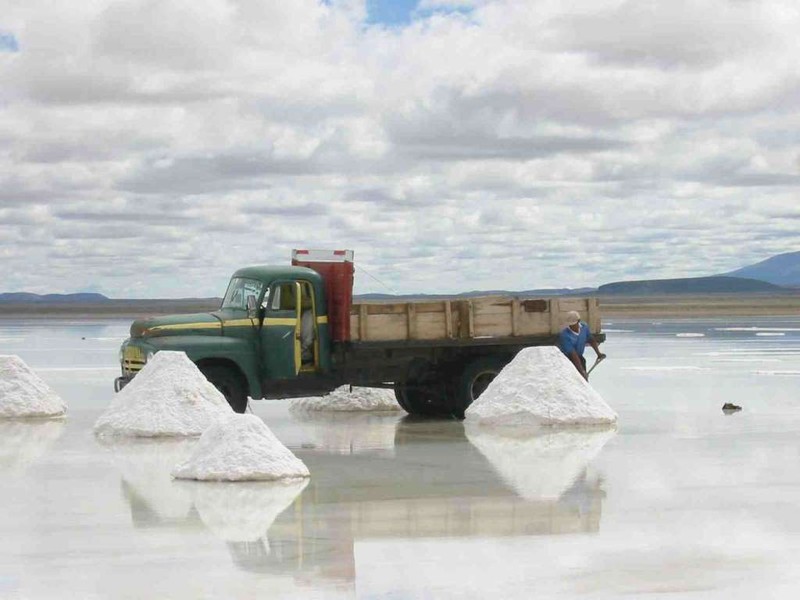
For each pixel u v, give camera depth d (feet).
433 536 31.55
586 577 26.68
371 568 27.81
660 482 40.68
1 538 31.45
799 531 31.86
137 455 48.55
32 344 184.55
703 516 34.17
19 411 64.64
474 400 64.34
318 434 57.67
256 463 41.65
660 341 186.19
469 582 26.35
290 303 61.77
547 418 59.11
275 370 61.05
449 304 64.75
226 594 25.45
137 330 60.54
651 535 31.42
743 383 91.97
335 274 62.85
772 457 46.98
